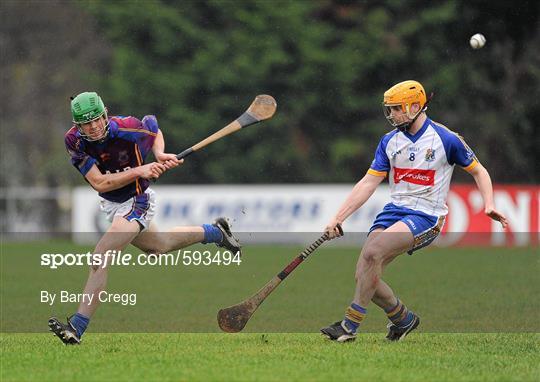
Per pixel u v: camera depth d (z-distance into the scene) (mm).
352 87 96875
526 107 96812
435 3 97500
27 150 110062
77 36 104312
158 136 27578
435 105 96062
